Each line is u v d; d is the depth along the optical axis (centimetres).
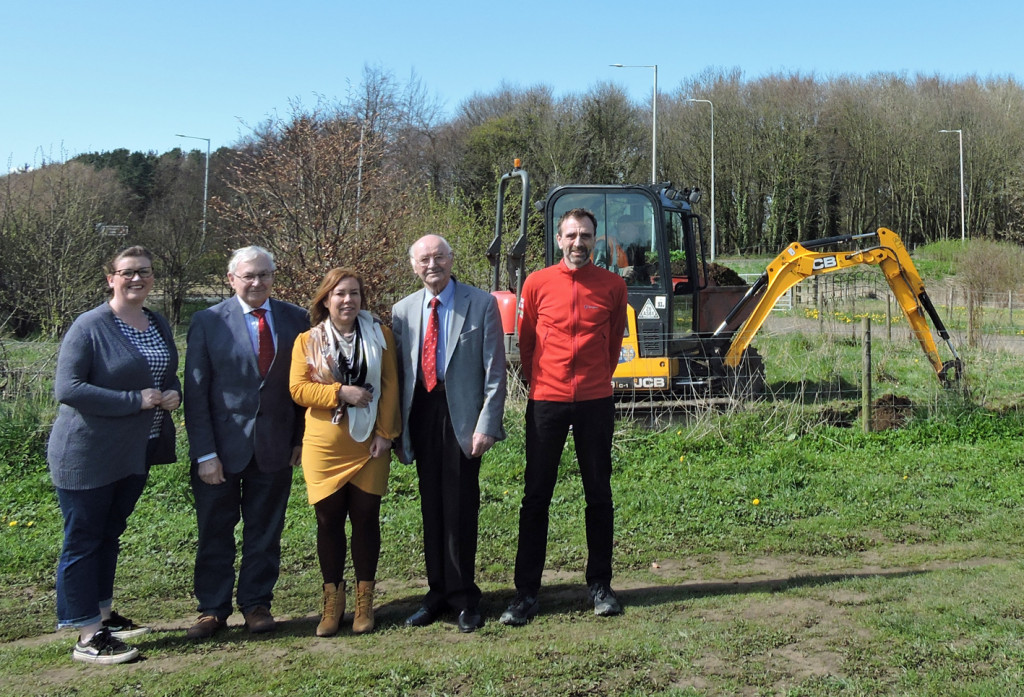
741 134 4381
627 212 897
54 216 1833
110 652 382
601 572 432
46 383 900
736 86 4494
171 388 415
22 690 348
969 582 447
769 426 842
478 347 417
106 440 387
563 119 3719
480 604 452
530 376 439
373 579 420
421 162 3416
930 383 1029
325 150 1183
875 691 320
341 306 402
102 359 388
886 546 546
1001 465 732
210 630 412
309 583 495
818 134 4394
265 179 1184
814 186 4475
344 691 338
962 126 4309
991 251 2697
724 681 334
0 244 1783
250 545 425
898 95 4491
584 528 586
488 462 743
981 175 4272
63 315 1697
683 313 970
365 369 404
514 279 912
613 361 444
